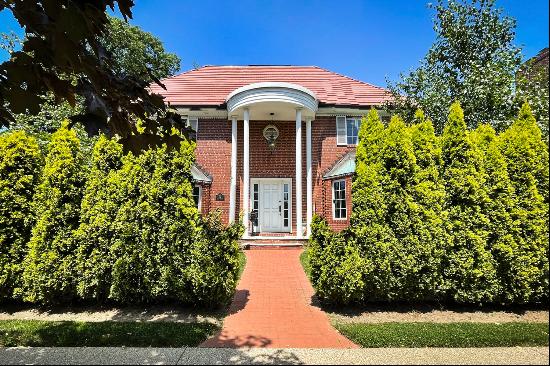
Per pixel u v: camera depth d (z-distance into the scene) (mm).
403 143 6336
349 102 14984
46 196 6023
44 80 2561
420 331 4820
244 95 12734
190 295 5914
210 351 4305
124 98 2805
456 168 6340
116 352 4242
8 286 6059
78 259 5859
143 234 5910
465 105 9805
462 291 5992
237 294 7004
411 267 5898
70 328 4930
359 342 4586
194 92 15320
